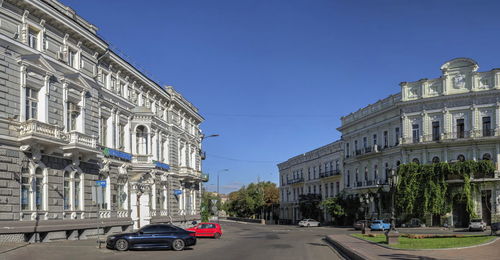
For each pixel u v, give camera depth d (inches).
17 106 953.5
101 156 1262.3
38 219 991.6
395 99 2374.5
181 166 2065.7
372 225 2017.7
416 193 2156.7
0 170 898.7
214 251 951.6
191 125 2348.7
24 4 960.3
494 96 2065.7
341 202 2723.9
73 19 1127.6
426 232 1720.0
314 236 1648.6
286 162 4045.3
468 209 2043.6
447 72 2177.7
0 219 889.5
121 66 1425.9
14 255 754.2
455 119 2149.4
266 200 4520.2
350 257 830.5
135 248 935.7
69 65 1133.1
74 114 1176.2
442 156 2170.3
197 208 2363.4
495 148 2057.1
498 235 1286.9
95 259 756.6
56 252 835.4
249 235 1740.9
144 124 1588.3
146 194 1604.3
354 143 2792.8
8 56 935.0
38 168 1015.0
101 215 1283.2
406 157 2258.9
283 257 832.9
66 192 1119.0
